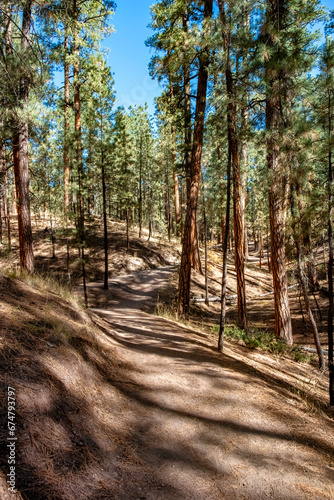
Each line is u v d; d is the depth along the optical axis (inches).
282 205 366.9
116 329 262.1
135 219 1525.6
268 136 249.3
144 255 999.0
